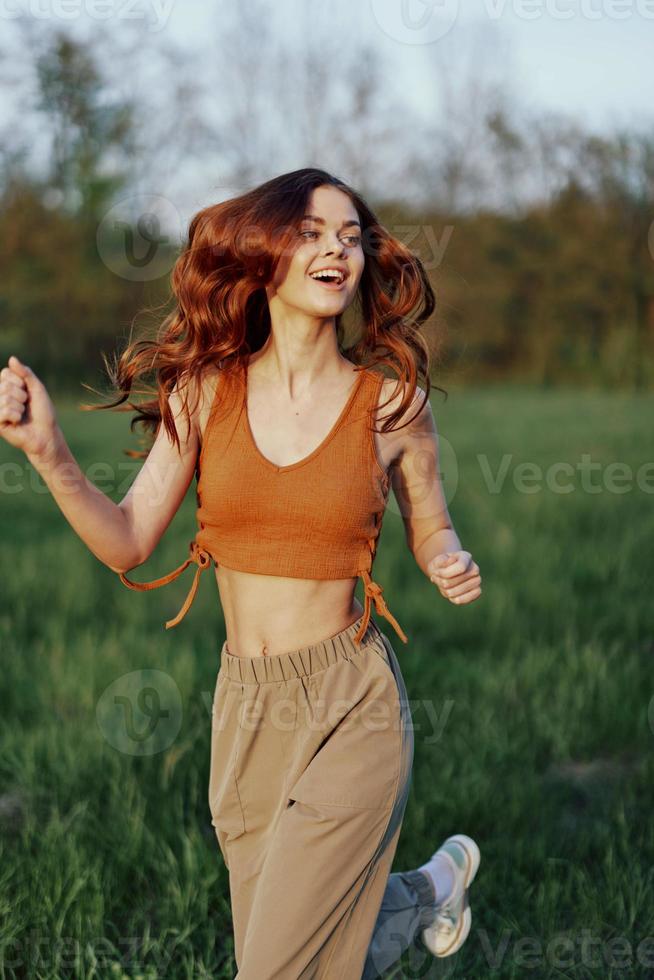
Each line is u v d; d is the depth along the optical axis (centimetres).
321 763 219
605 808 354
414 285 253
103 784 360
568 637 523
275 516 226
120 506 228
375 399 234
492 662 501
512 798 353
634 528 842
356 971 221
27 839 312
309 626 230
